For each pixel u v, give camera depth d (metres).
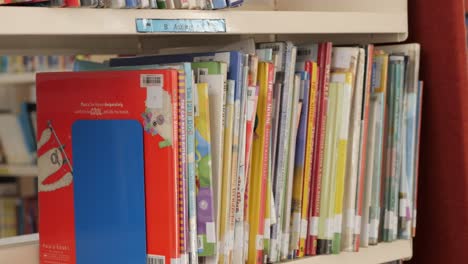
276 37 1.85
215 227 1.32
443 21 1.71
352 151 1.59
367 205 1.64
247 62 1.37
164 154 1.23
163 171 1.24
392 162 1.67
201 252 1.31
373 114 1.64
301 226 1.54
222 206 1.34
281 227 1.50
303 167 1.52
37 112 1.39
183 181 1.25
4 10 1.12
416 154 1.71
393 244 1.69
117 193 1.29
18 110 3.90
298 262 1.53
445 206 1.75
